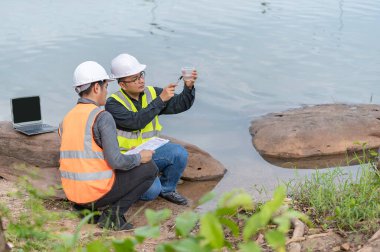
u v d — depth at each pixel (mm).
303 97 9594
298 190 6062
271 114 8867
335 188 5598
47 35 13086
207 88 9914
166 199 6445
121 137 6133
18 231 3877
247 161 7570
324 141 7855
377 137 7996
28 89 9805
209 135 8320
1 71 10688
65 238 2590
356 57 11688
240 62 11250
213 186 6918
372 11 15695
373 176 5938
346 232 4594
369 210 4840
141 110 6027
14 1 16938
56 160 6457
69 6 16250
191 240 2076
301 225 4684
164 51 11844
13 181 6242
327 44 12523
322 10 15852
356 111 8625
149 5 16453
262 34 13281
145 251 4777
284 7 16266
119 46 12219
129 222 5641
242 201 2115
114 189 5402
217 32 13422
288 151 7738
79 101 5414
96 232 5137
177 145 6402
